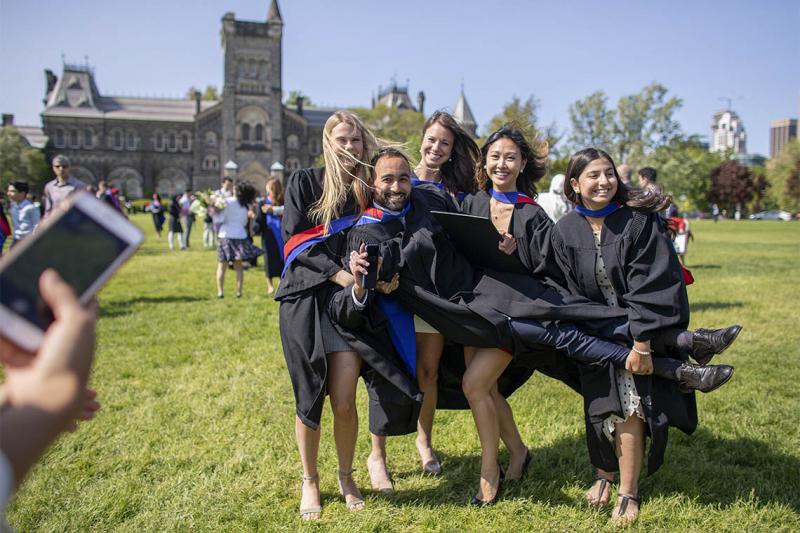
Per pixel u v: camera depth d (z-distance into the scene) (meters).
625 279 3.48
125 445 4.60
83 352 1.07
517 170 4.00
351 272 3.54
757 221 71.62
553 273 3.77
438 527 3.47
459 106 78.06
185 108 92.81
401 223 3.75
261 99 81.19
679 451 4.45
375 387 3.75
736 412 5.18
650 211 3.49
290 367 3.57
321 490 3.98
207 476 4.13
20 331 1.07
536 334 3.50
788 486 3.89
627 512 3.53
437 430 4.95
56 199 9.70
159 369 6.54
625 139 56.31
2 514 1.03
